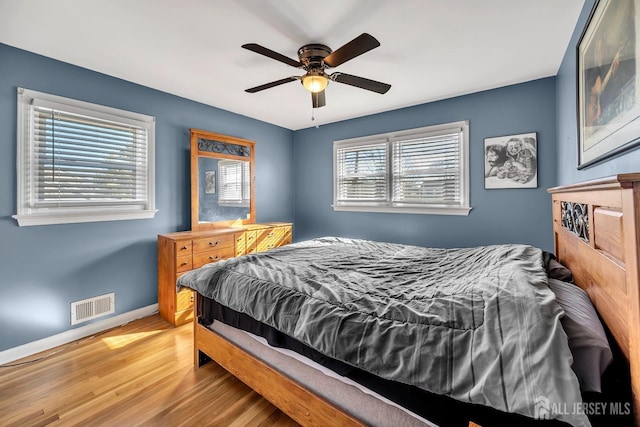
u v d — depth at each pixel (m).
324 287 1.41
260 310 1.42
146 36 1.96
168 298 2.71
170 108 3.02
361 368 1.03
